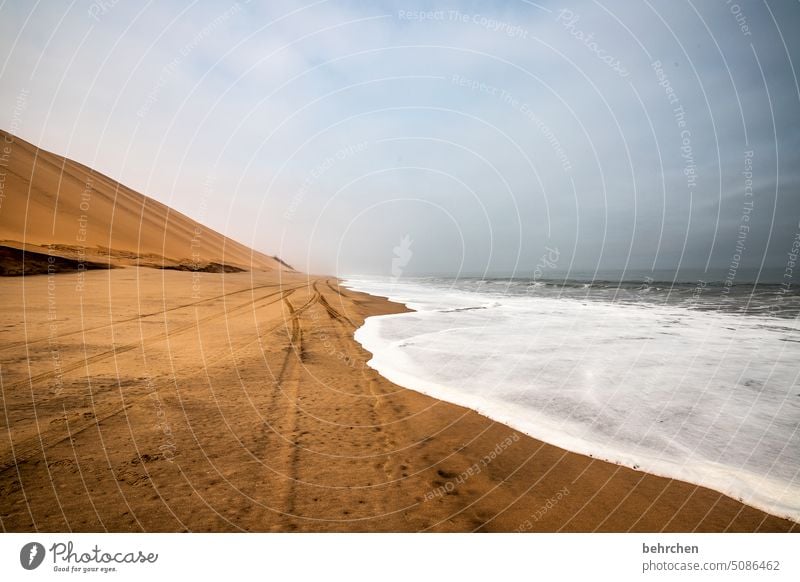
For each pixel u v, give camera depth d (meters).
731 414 5.64
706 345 10.13
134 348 8.02
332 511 3.37
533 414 5.64
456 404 6.00
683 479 4.02
